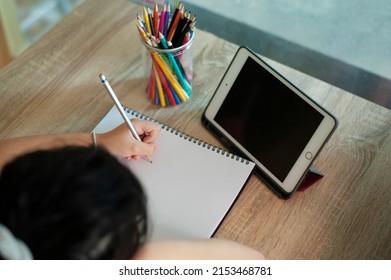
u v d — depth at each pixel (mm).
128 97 864
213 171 757
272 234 718
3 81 882
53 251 404
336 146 804
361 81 1381
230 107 800
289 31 1460
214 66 908
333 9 1515
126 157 760
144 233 488
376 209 740
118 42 940
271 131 754
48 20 1729
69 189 402
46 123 830
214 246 637
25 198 400
